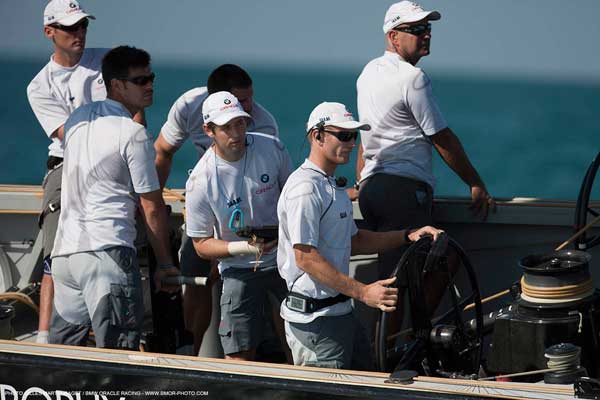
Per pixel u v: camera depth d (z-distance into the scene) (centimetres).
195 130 1903
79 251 1578
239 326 1608
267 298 1634
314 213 1396
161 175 1966
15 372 1391
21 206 2028
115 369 1345
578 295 1395
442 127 1773
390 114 1777
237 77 1694
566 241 1747
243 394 1297
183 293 1817
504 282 1869
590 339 1405
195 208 1593
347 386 1252
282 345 1678
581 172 11638
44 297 1822
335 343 1435
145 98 1634
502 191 10988
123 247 1585
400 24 1778
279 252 1459
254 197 1591
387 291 1370
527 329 1398
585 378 1227
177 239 1877
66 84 1912
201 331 1833
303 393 1270
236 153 1562
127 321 1577
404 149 1784
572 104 19188
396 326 1788
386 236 1538
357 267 1880
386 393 1238
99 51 1950
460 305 1582
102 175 1583
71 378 1367
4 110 15475
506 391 1226
